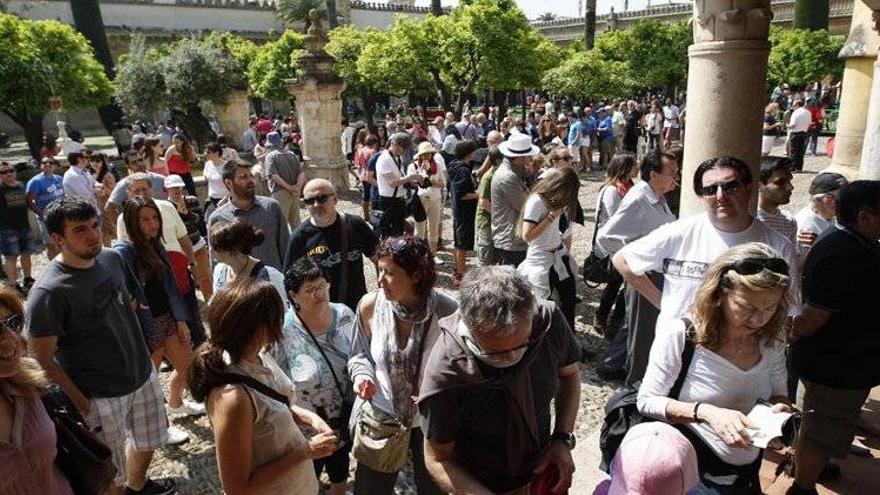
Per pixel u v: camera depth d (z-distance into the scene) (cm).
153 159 802
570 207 478
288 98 2970
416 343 250
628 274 289
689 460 168
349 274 381
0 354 200
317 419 246
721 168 255
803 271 267
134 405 322
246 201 450
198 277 556
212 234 346
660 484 163
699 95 367
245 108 2103
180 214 546
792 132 1420
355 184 1477
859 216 248
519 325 168
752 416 192
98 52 2592
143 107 2048
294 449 220
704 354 204
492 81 2238
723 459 209
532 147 523
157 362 410
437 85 2444
